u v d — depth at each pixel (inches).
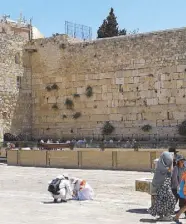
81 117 1963.6
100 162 1412.4
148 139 1793.8
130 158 1350.9
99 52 1930.4
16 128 2023.9
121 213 669.3
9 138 1973.4
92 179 1125.1
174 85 1745.8
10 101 2003.0
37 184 1048.8
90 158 1433.3
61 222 589.3
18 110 2036.2
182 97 1727.4
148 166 1307.8
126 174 1229.7
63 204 759.7
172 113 1747.0
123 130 1859.0
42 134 2055.9
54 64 2041.1
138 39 1836.9
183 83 1726.1
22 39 2085.4
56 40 2038.6
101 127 1911.9
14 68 2032.5
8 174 1279.5
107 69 1905.8
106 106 1903.3
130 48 1854.1
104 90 1910.7
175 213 672.4
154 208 622.2
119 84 1875.0
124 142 1748.3
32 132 2078.0
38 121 2070.6
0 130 1945.1
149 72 1804.9
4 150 1779.0
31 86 2092.8
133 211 687.7
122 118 1862.7
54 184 784.3
